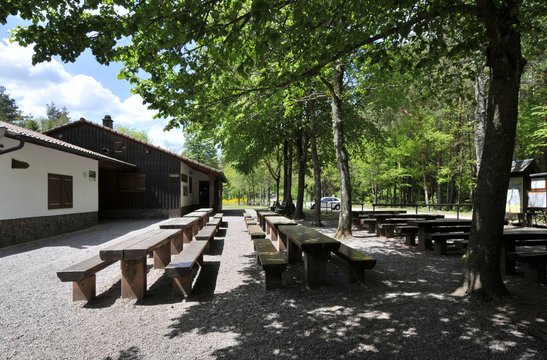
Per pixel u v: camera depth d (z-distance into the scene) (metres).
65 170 10.59
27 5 2.96
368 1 3.61
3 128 6.77
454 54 4.47
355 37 3.83
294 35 3.87
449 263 5.44
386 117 17.64
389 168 28.55
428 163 27.06
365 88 10.46
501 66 3.26
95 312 3.43
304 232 5.26
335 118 9.03
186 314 3.34
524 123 17.16
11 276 4.98
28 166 8.66
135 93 4.49
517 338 2.53
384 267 5.14
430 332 2.68
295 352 2.45
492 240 3.36
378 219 9.36
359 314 3.15
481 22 4.11
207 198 24.17
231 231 10.68
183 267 3.63
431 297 3.54
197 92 4.34
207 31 3.37
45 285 4.46
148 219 16.28
